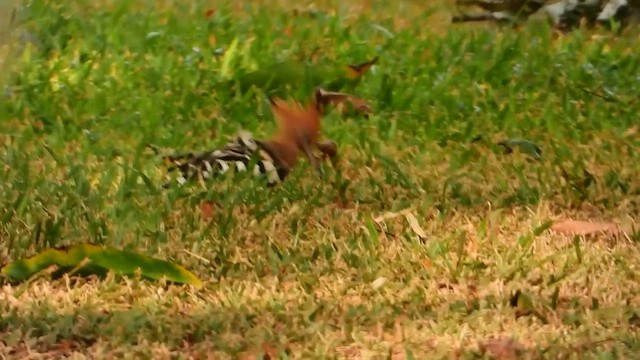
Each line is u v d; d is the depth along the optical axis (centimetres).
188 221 883
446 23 1585
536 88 1274
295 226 888
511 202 949
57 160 1009
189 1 1619
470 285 792
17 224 868
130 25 1445
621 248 855
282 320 730
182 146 1074
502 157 1073
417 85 1270
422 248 845
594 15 1564
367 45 1382
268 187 986
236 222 886
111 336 700
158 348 684
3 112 1143
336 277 802
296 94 1209
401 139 1117
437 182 998
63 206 896
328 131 1110
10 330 705
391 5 1653
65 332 703
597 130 1153
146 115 1140
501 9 1598
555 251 847
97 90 1224
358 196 958
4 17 1135
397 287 786
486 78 1302
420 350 682
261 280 798
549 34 1489
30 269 790
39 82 1220
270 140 1027
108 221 879
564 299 768
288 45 1400
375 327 717
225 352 678
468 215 923
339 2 1652
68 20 1441
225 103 1209
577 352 675
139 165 996
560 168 1037
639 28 1552
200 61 1333
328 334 702
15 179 948
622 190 984
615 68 1353
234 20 1516
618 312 732
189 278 785
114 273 791
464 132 1125
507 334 711
